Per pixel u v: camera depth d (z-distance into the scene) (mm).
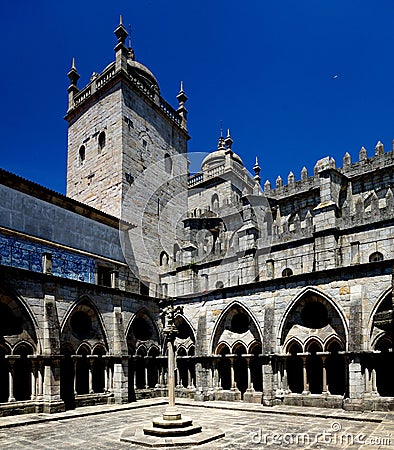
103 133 36344
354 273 22016
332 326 22766
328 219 29734
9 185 23359
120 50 35969
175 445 14250
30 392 21328
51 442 15141
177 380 29734
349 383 20891
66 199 26578
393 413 19484
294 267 31516
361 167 34688
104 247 29344
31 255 23797
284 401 23609
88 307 25125
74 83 40344
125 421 19562
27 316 21266
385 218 27859
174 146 40938
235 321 27453
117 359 25922
